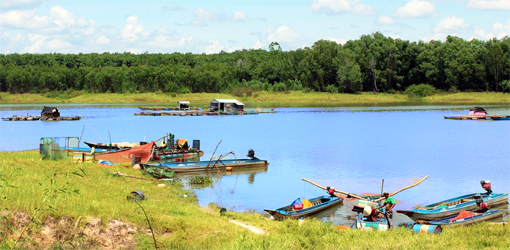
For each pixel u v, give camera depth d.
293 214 22.39
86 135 59.09
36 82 166.00
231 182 31.80
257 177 33.75
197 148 45.06
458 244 17.28
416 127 71.00
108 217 17.31
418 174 34.94
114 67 191.62
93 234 16.38
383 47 173.88
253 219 21.62
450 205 24.25
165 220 18.55
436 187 30.56
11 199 17.11
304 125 74.38
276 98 160.00
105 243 16.22
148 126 71.69
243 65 191.12
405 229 19.94
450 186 30.86
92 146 43.28
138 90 169.88
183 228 18.20
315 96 160.75
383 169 36.81
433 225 20.03
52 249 15.20
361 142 53.81
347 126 72.75
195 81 168.62
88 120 82.69
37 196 17.89
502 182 32.12
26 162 31.64
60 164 32.09
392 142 53.81
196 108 114.44
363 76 170.12
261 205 25.64
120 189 24.58
